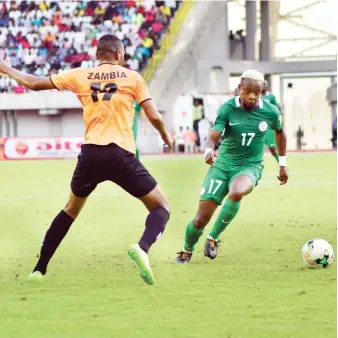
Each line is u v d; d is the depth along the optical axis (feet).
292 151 339.98
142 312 58.29
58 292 65.82
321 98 387.55
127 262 81.35
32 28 352.28
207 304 60.70
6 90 343.87
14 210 136.77
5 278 72.84
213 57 363.76
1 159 314.14
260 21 400.67
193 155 315.58
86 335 52.11
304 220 115.85
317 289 65.62
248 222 114.42
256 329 52.95
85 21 352.90
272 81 394.93
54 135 347.56
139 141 338.75
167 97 348.59
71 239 99.91
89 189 67.87
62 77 67.00
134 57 346.95
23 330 53.57
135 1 354.33
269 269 75.41
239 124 78.33
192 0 357.20
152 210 67.41
